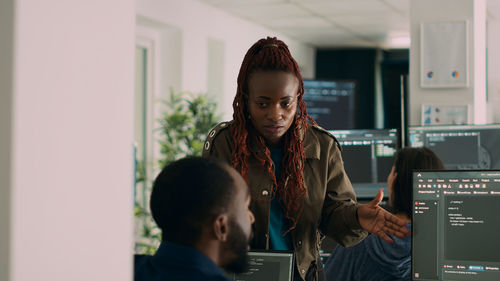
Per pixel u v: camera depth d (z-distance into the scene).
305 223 1.52
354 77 10.29
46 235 0.71
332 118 8.48
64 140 0.73
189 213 0.95
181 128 5.75
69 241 0.74
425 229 1.46
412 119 4.26
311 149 1.52
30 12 0.68
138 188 6.14
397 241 1.81
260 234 1.50
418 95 4.25
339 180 1.58
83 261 0.76
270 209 1.52
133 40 0.84
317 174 1.53
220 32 6.97
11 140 0.67
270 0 6.43
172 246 0.96
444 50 4.16
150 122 6.23
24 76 0.68
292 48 9.22
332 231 1.55
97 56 0.77
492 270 1.41
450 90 4.19
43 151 0.70
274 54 1.42
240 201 0.99
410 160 1.97
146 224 5.96
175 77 6.25
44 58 0.70
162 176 0.99
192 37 6.39
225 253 0.99
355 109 8.48
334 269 1.93
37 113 0.69
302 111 1.51
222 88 7.14
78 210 0.75
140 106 6.18
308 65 10.02
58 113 0.72
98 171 0.78
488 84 8.26
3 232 0.68
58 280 0.73
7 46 0.67
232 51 7.27
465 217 1.44
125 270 0.84
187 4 6.25
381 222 1.43
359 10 6.95
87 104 0.76
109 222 0.80
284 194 1.49
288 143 1.49
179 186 0.96
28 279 0.69
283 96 1.40
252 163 1.50
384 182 2.70
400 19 7.51
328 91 8.46
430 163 1.97
